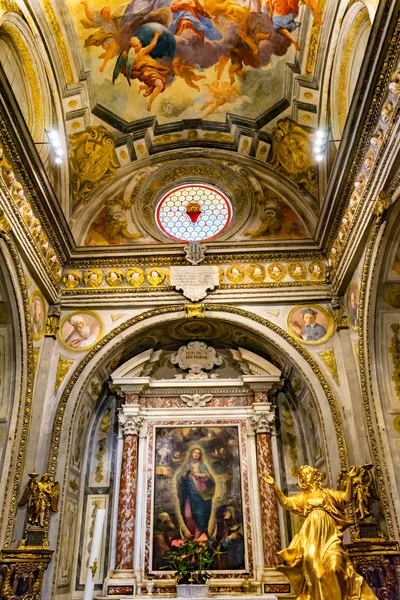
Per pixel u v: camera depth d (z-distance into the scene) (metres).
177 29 11.06
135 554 10.81
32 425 10.14
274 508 11.09
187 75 12.05
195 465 11.73
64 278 12.04
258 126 12.81
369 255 9.24
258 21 10.75
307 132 12.18
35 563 8.85
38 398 10.48
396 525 8.57
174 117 13.03
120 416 11.98
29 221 9.81
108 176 13.28
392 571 8.36
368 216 8.95
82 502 11.46
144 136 13.11
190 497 11.41
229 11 10.65
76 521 11.09
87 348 11.38
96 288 11.95
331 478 9.98
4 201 8.56
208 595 9.82
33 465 9.90
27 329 9.76
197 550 9.85
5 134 8.38
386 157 7.95
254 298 11.80
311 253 12.22
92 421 12.26
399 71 7.13
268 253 12.18
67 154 12.21
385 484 8.89
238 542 10.98
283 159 12.95
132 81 11.95
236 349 12.98
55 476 10.05
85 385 11.04
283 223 12.98
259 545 10.91
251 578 10.65
